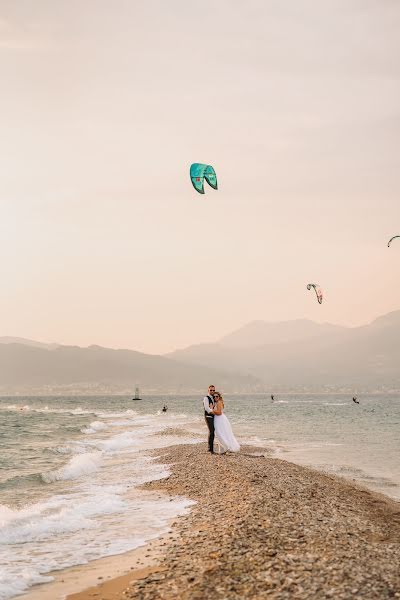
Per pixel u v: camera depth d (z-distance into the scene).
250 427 58.31
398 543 11.85
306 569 9.65
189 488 19.17
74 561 11.28
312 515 14.22
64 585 9.87
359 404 190.00
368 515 15.06
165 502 17.14
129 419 83.62
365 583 8.95
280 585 8.93
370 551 10.87
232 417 84.69
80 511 15.79
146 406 178.75
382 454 32.94
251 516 13.68
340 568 9.66
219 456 26.62
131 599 8.94
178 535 12.85
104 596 9.20
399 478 24.06
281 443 39.28
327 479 21.36
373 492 19.75
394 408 141.38
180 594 8.88
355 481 22.78
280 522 13.14
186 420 76.56
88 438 46.00
